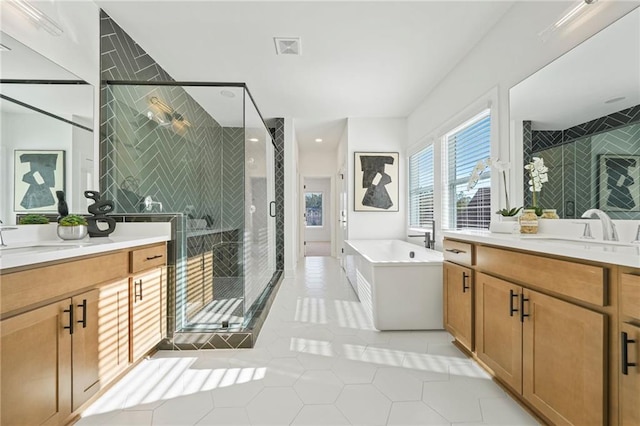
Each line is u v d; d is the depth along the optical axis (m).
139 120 2.56
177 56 2.78
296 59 2.85
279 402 1.44
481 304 1.67
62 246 1.46
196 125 3.27
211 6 2.11
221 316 2.49
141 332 1.73
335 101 3.98
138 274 1.71
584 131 1.53
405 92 3.67
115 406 1.41
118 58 2.34
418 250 3.38
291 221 4.70
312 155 7.06
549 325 1.16
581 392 1.01
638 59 1.28
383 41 2.55
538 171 1.82
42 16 1.60
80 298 1.26
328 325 2.50
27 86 1.59
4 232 1.46
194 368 1.78
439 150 3.40
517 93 2.05
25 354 1.00
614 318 0.91
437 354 1.96
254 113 3.27
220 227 3.39
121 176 2.37
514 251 1.40
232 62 2.91
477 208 2.71
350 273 4.02
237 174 3.23
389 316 2.36
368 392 1.53
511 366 1.40
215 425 1.28
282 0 2.05
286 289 3.73
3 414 0.93
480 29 2.37
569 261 1.08
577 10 1.54
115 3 2.09
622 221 1.33
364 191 4.64
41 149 1.68
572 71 1.61
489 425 1.28
